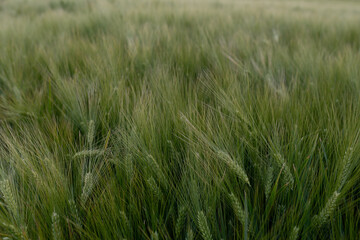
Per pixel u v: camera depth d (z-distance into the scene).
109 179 0.80
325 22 2.90
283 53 1.62
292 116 0.97
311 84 1.19
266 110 0.95
